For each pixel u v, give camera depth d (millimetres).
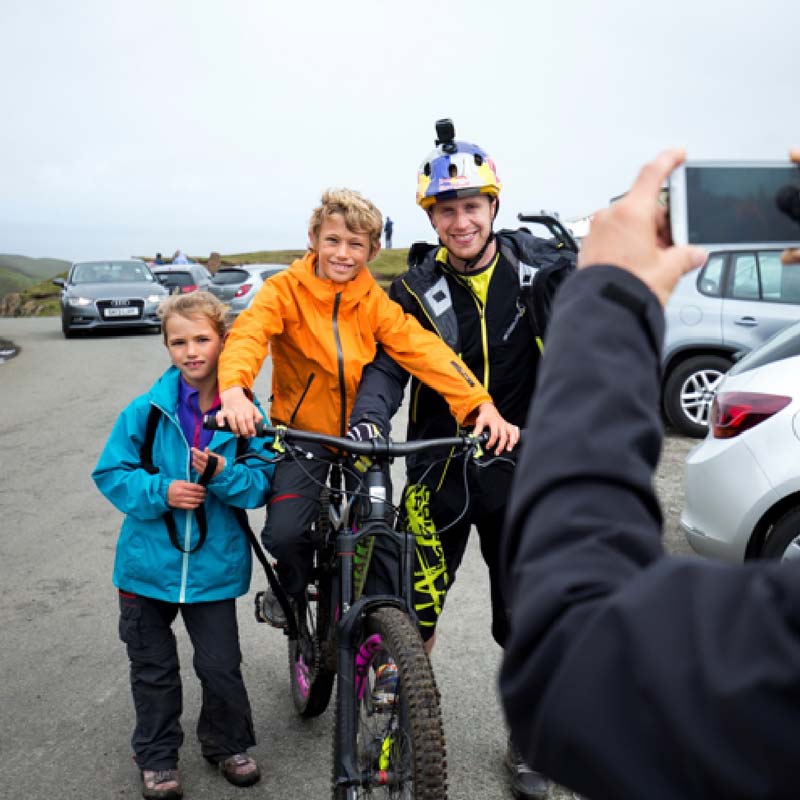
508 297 3154
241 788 3213
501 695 636
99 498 7066
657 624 560
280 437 2662
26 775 3324
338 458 3027
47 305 43406
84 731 3635
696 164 757
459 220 3037
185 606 3160
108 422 9984
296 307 3096
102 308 18922
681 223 753
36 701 3895
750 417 4316
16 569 5566
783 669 511
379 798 2645
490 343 3145
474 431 2857
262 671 4152
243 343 2926
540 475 660
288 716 3736
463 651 4242
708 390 8531
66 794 3197
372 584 2979
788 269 8523
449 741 3477
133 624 3096
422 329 3115
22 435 9461
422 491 3121
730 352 8602
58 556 5777
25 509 6832
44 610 4910
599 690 561
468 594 4969
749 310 8461
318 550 3115
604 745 550
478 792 3156
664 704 536
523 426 3211
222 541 3098
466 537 3271
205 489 2994
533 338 3162
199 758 3428
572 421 662
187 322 3039
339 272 3033
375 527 2748
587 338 682
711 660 533
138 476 2982
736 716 513
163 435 3088
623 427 654
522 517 672
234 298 18453
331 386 3145
